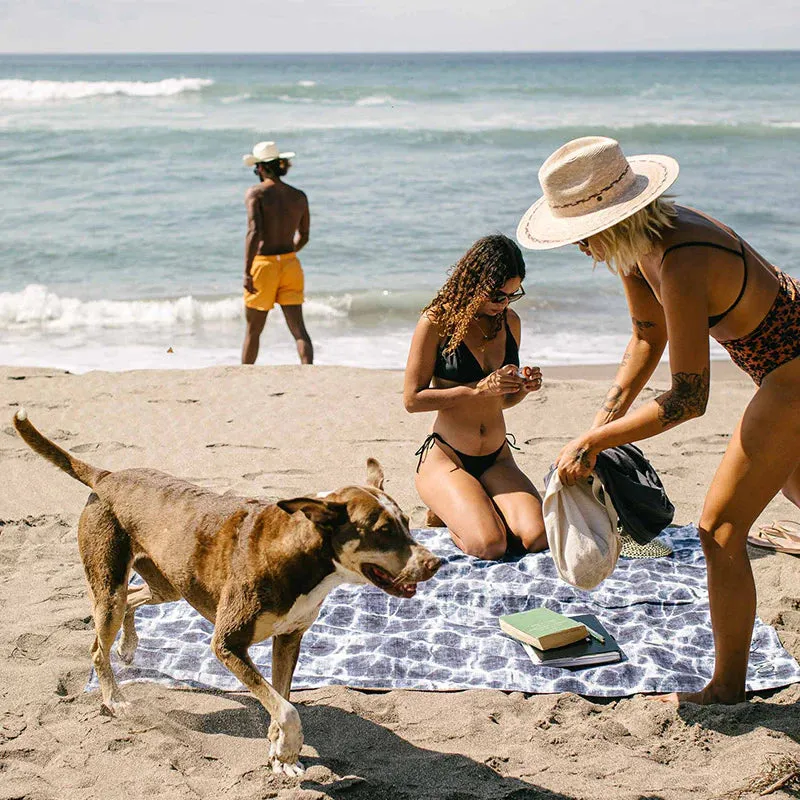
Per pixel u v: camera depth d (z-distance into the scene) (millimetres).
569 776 3844
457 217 21094
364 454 7797
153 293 15695
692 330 4070
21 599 5371
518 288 6000
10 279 16391
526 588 5477
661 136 34156
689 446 7863
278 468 7492
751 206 21672
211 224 20359
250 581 3824
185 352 12609
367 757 3998
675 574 5660
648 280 4480
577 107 45812
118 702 4273
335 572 3889
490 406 6242
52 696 4383
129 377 9867
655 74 82188
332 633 5031
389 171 26562
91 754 3932
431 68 101812
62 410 8789
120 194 23047
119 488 4336
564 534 4449
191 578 4055
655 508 5305
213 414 8742
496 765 3922
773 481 4184
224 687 4547
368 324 14086
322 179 25297
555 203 4309
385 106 45031
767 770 3770
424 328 6043
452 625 5113
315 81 72062
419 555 3785
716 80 71688
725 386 9578
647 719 4250
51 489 7070
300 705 4391
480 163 28078
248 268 11008
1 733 4070
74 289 15875
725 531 4246
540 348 12508
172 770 3830
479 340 6129
